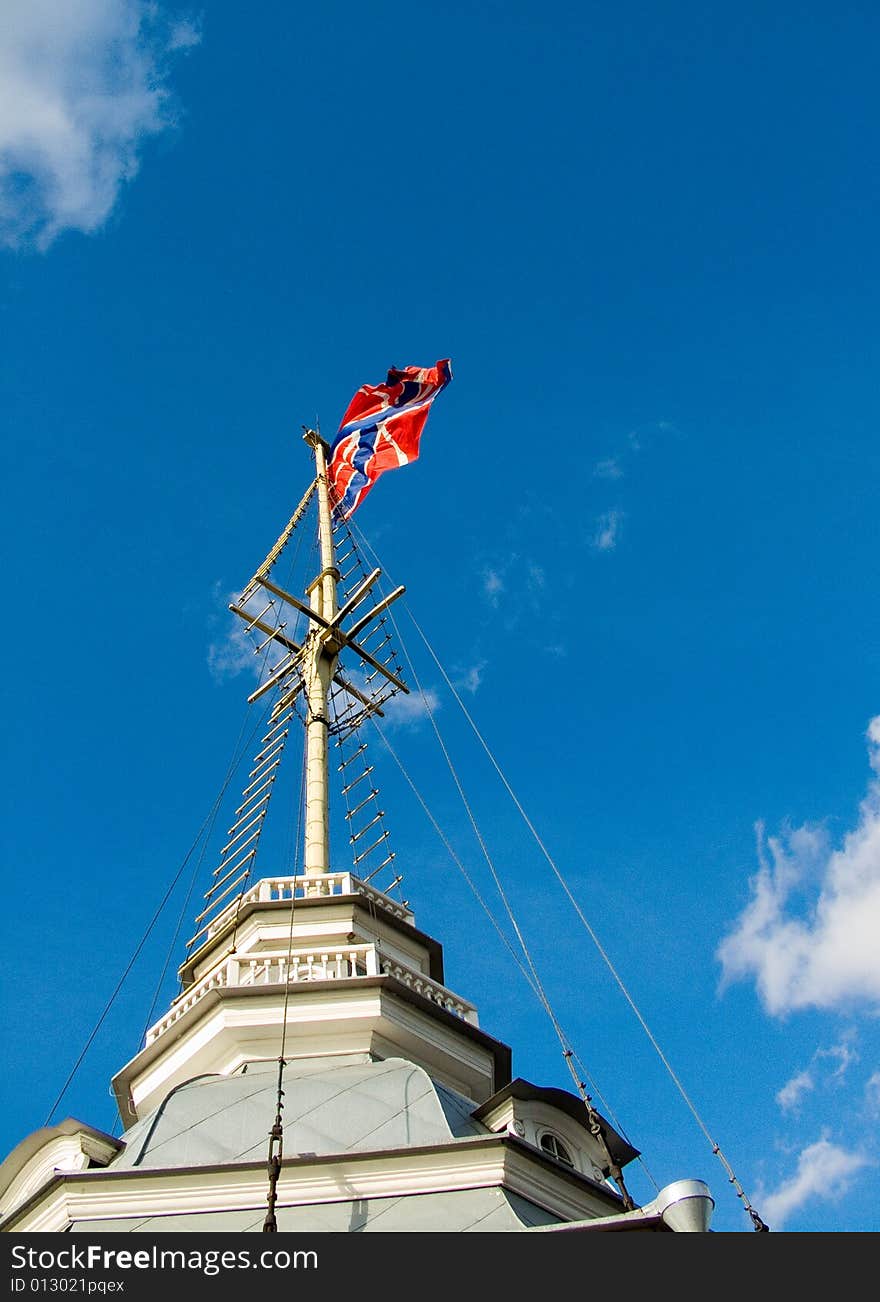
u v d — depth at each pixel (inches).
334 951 1208.8
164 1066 1164.5
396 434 1888.5
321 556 1887.3
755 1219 787.4
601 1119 989.2
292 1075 1057.5
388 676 1763.0
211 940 1333.7
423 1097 984.9
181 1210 877.2
